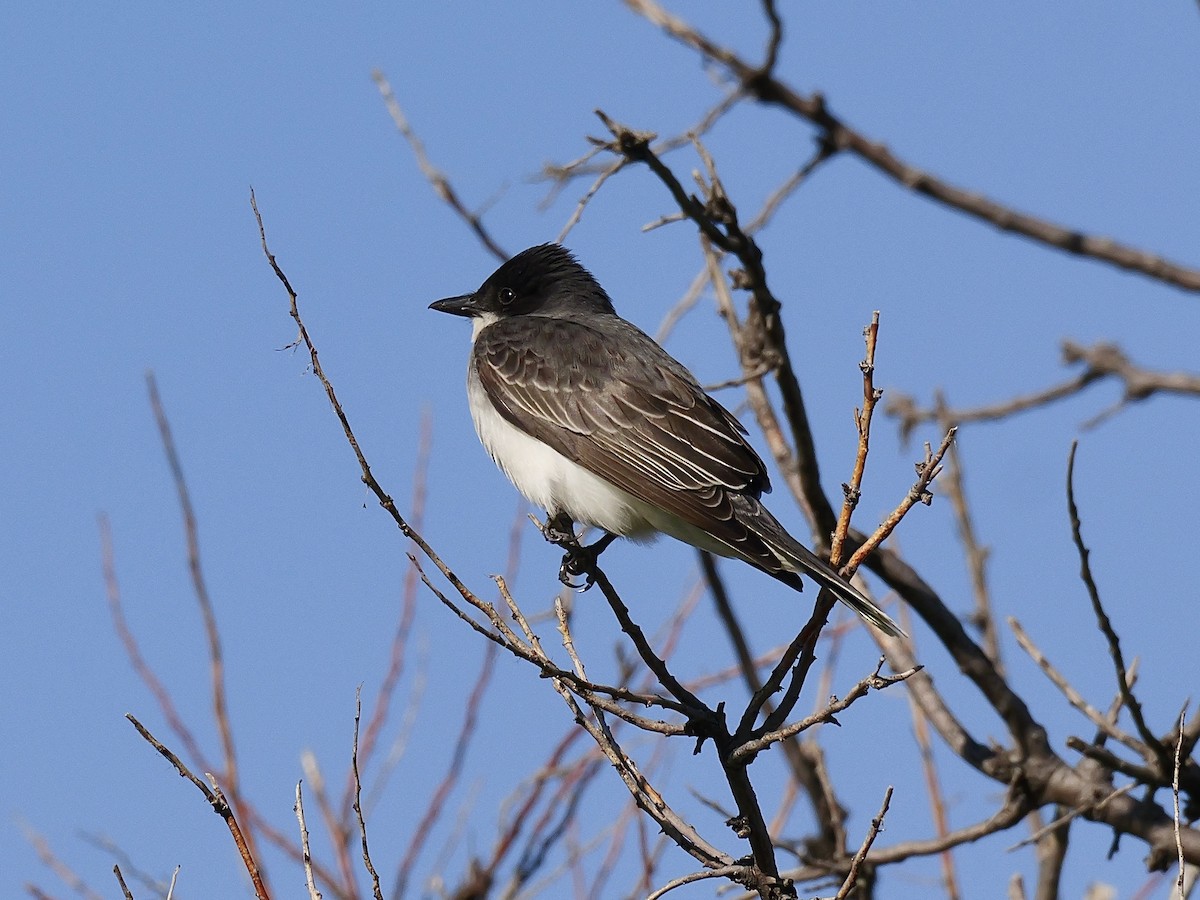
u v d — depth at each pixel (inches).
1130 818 412.2
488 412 465.1
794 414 456.1
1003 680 446.0
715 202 441.1
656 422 436.8
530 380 456.8
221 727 386.9
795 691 310.2
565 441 442.6
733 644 466.6
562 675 294.8
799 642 311.9
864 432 304.0
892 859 410.9
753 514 411.2
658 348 473.1
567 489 442.6
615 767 307.9
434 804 403.2
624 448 434.9
